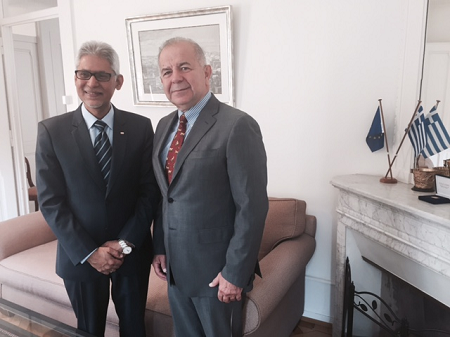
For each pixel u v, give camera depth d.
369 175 2.09
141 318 1.64
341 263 2.05
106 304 1.62
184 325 1.46
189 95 1.29
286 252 1.94
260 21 2.27
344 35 2.06
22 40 4.22
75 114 1.50
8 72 3.55
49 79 4.49
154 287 1.86
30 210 4.21
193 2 2.44
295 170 2.32
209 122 1.28
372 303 1.96
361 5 2.00
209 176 1.26
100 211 1.47
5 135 3.56
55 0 3.73
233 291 1.27
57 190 1.45
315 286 2.35
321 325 2.30
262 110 2.36
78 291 1.53
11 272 2.12
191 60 1.28
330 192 2.24
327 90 2.16
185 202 1.29
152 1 2.58
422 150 1.66
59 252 1.53
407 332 1.74
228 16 2.30
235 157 1.22
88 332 1.58
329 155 2.21
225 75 2.40
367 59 2.03
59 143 1.43
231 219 1.32
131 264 1.56
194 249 1.31
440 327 1.58
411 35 1.82
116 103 2.86
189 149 1.27
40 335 1.51
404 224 1.57
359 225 1.87
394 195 1.65
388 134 2.04
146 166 1.60
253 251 1.25
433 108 1.60
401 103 1.92
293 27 2.18
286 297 1.97
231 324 1.42
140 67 2.67
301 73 2.21
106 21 2.77
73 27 2.92
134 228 1.51
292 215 2.12
